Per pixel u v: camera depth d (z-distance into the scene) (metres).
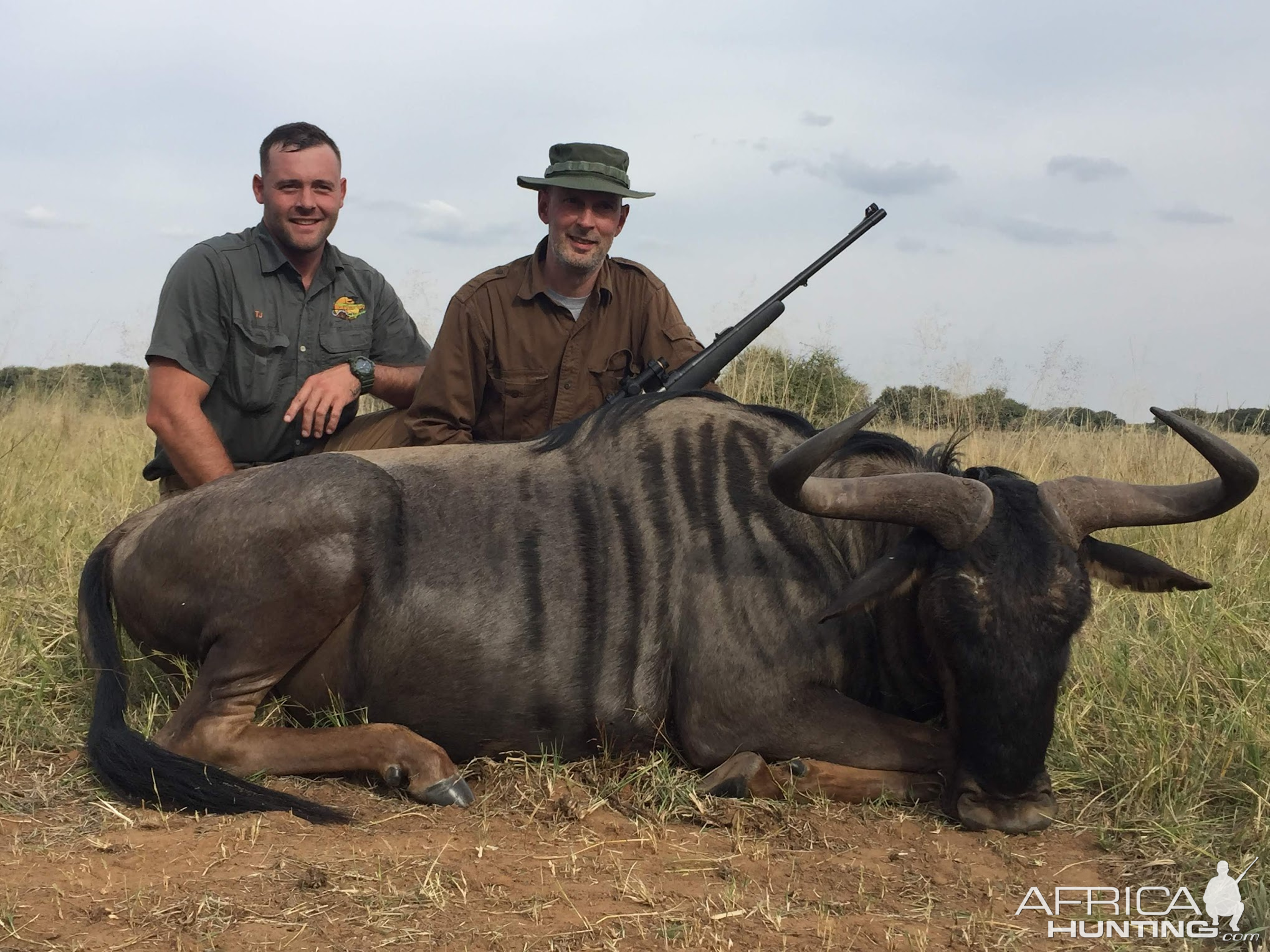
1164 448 8.70
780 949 2.92
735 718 4.09
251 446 5.84
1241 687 4.66
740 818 3.78
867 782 4.00
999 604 3.64
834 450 3.57
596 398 5.75
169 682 4.63
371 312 6.13
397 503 4.24
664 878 3.34
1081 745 4.30
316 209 5.63
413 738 3.99
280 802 3.74
